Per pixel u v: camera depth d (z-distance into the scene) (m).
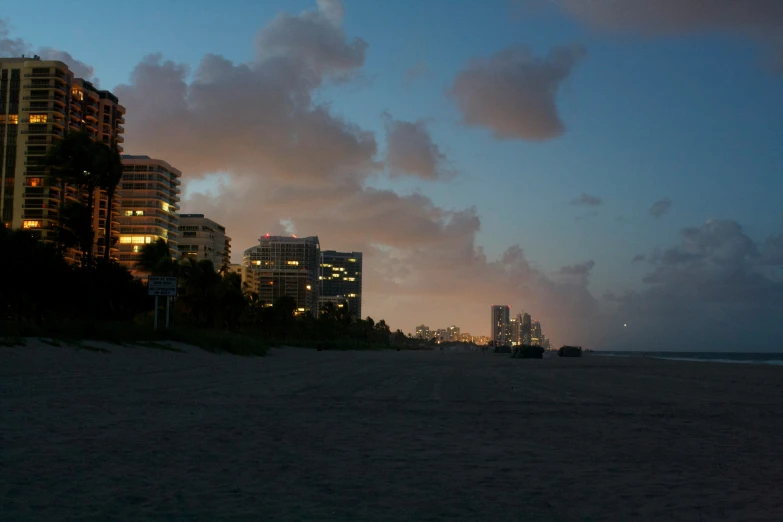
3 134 154.12
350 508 6.62
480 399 19.77
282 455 9.52
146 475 7.91
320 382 26.41
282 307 136.00
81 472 7.94
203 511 6.38
